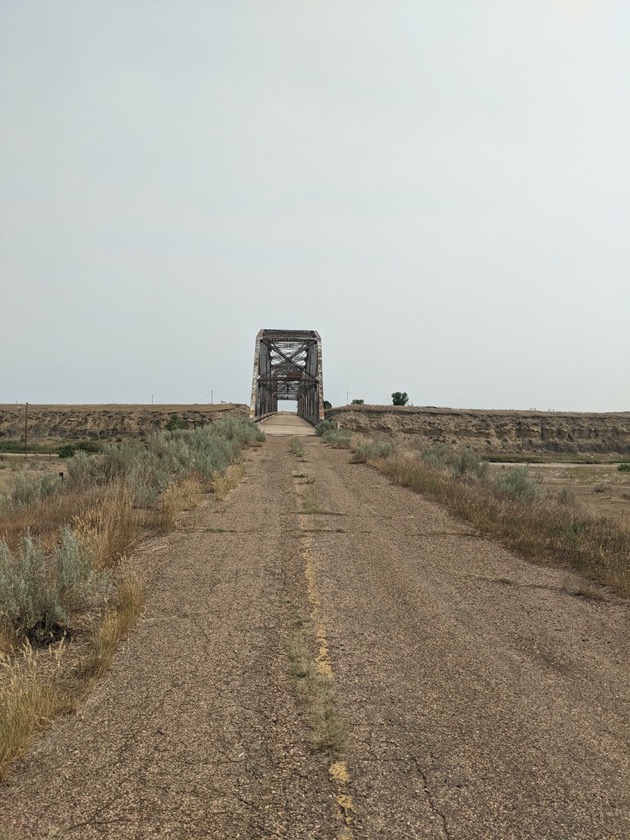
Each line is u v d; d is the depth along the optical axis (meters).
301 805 3.47
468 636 6.44
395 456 26.25
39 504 14.10
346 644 6.06
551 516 13.60
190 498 13.96
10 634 5.90
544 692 5.14
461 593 8.06
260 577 8.37
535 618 7.16
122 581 7.39
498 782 3.78
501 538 11.74
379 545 10.77
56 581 6.48
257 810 3.41
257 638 6.11
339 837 3.21
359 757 4.00
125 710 4.54
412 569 9.21
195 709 4.57
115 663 5.41
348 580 8.44
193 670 5.28
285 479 19.75
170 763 3.85
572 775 3.89
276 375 106.81
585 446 94.12
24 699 4.32
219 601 7.25
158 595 7.42
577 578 9.07
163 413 93.44
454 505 14.90
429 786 3.70
